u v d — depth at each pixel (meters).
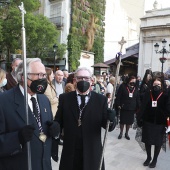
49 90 4.68
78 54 24.64
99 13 27.86
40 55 21.94
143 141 4.79
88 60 26.55
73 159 2.92
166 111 4.56
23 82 2.01
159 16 23.78
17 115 2.04
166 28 23.23
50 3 25.48
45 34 19.30
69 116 3.00
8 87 4.02
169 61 23.09
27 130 1.86
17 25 17.25
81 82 2.93
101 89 8.71
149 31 24.50
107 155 5.33
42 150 2.14
